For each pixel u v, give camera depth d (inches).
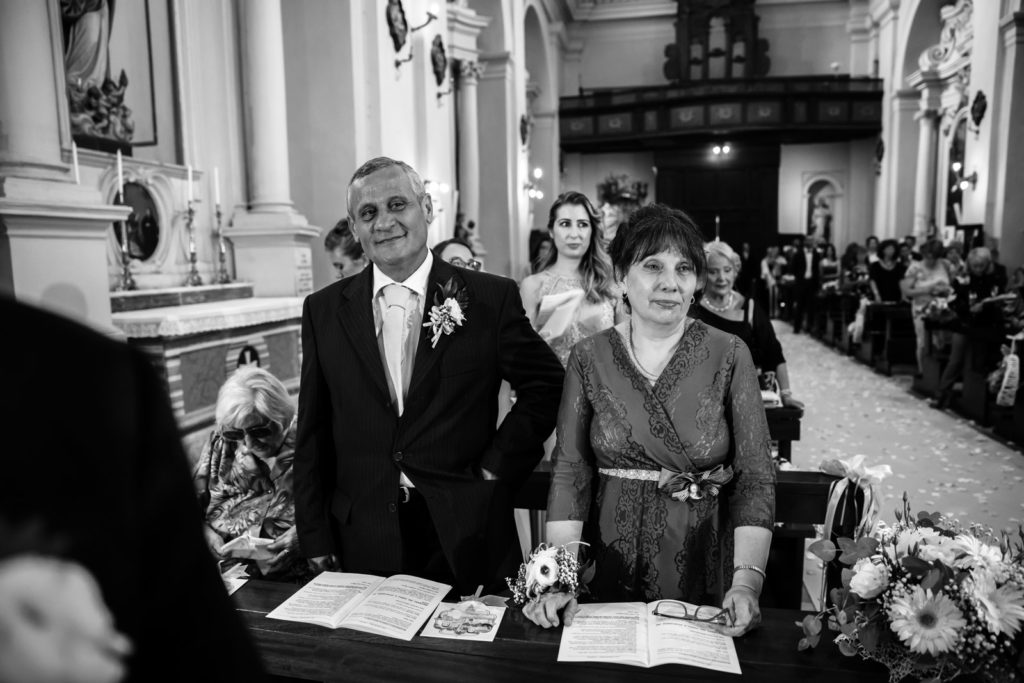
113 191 209.5
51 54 164.4
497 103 558.9
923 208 692.7
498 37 550.0
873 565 59.1
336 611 71.2
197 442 176.7
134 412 19.5
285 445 91.9
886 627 58.3
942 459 234.5
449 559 82.3
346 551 85.8
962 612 55.9
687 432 72.9
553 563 68.5
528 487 103.5
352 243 133.1
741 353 73.9
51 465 17.3
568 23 870.4
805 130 756.6
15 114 154.9
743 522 70.2
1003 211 466.9
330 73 288.5
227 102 261.1
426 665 62.4
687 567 73.2
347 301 86.3
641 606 70.6
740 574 67.7
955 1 653.3
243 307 205.6
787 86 742.5
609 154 899.4
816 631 62.0
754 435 72.2
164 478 19.9
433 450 83.3
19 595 16.7
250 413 88.4
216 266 255.6
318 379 87.3
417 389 83.1
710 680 59.4
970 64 576.7
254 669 21.8
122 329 172.2
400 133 331.0
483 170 566.9
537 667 61.7
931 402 316.2
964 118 600.1
